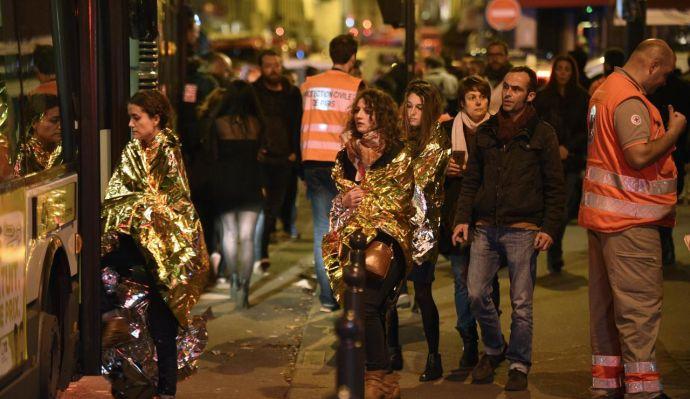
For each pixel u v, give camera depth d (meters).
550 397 14.91
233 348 18.19
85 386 14.70
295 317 20.47
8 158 11.57
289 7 139.25
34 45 12.79
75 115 14.59
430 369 15.78
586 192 14.09
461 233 15.21
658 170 13.62
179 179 13.95
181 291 13.72
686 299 20.84
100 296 14.90
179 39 25.66
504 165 14.86
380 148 13.77
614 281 13.79
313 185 19.94
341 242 13.70
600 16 61.84
